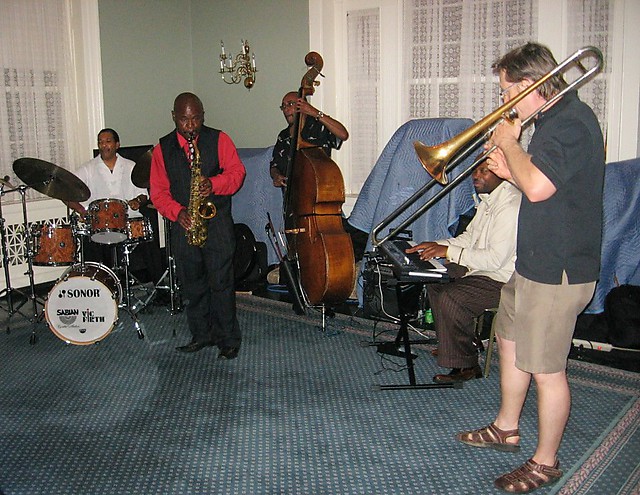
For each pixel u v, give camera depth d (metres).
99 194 4.78
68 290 3.88
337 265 3.81
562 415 2.30
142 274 5.42
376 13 5.21
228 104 6.05
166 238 4.45
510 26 4.61
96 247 4.79
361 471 2.58
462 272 3.47
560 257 2.13
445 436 2.83
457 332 3.23
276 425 2.96
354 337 4.03
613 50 4.25
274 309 4.59
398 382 3.38
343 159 5.55
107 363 3.71
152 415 3.08
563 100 2.12
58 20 5.39
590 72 2.06
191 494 2.45
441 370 3.52
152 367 3.64
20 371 3.61
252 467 2.62
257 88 5.81
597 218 2.15
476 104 4.83
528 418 2.96
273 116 5.77
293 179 4.07
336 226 3.90
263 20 5.65
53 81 5.42
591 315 4.13
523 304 2.21
